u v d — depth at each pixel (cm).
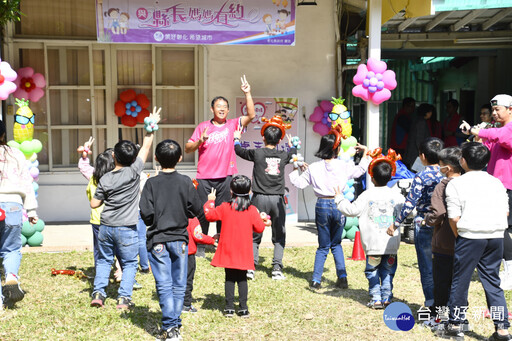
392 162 523
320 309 523
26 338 444
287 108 914
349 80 1273
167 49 912
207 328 473
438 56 1289
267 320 494
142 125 920
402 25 1080
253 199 627
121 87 909
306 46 925
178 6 736
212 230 870
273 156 627
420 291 580
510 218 562
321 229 585
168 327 436
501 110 577
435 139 500
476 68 1343
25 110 730
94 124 909
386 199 514
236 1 744
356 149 795
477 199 431
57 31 886
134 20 729
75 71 900
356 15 951
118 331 462
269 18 752
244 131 907
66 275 618
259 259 709
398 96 1571
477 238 427
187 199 452
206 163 707
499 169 587
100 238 511
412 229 783
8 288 495
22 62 885
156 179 452
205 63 912
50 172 898
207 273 630
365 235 516
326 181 581
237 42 750
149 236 447
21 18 875
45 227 861
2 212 488
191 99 927
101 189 496
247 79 920
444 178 466
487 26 1091
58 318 486
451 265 462
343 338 455
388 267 521
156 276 443
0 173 499
